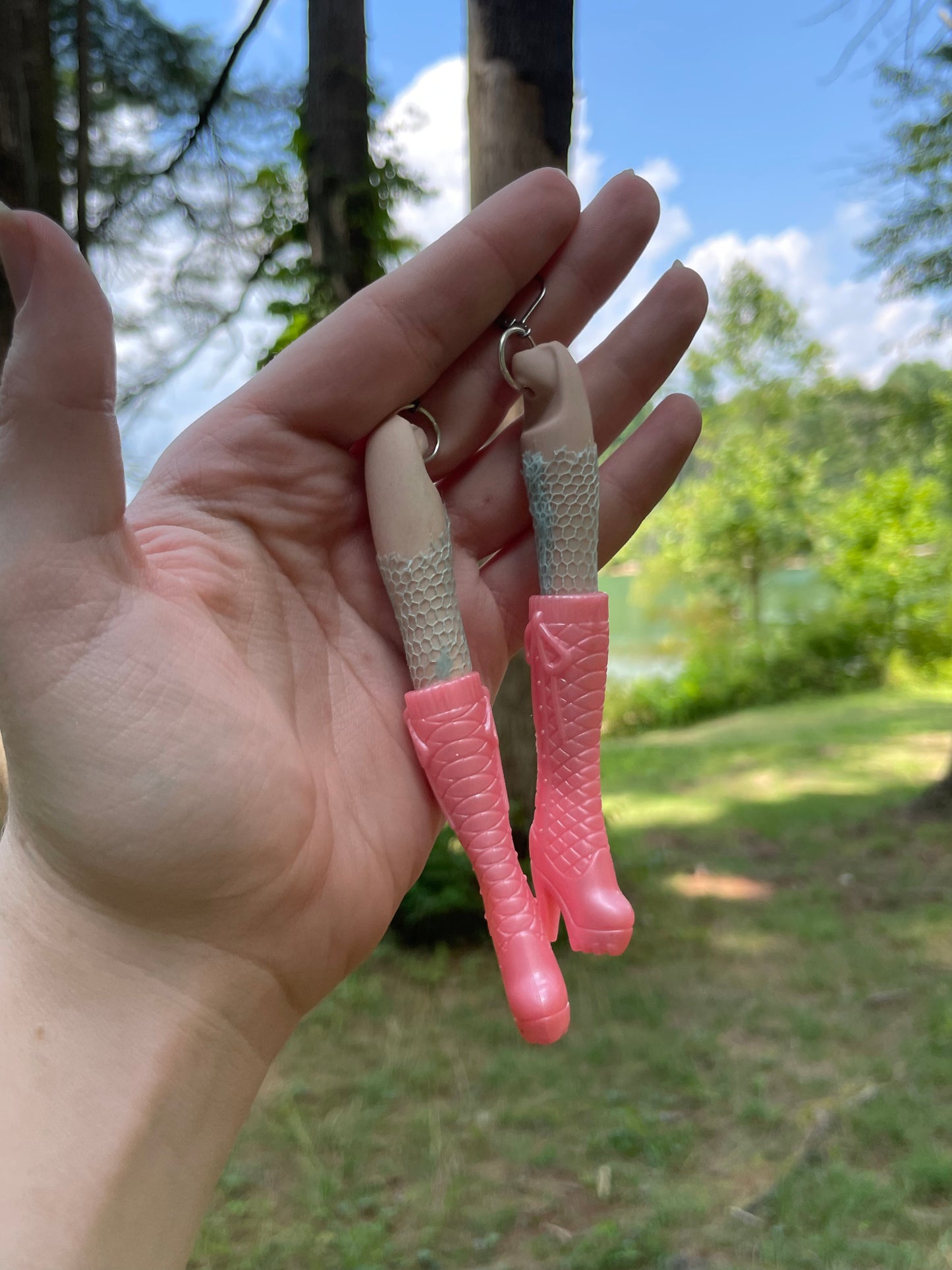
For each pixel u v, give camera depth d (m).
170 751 0.12
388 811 0.15
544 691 0.16
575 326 0.17
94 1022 0.12
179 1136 0.12
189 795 0.12
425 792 0.16
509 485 0.18
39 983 0.12
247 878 0.12
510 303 0.17
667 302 0.18
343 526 0.16
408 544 0.15
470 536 0.18
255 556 0.15
